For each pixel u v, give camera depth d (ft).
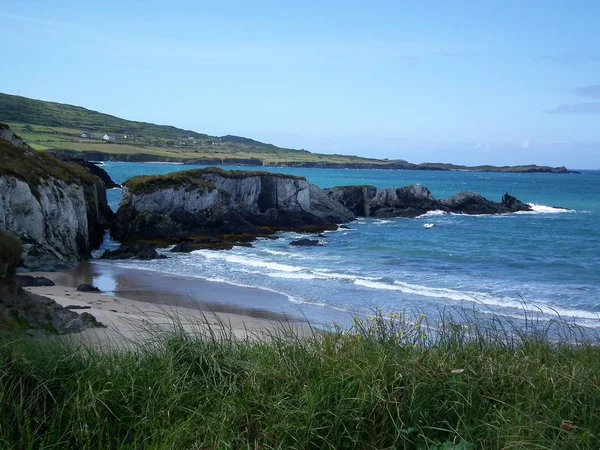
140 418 16.79
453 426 16.33
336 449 15.57
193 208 118.73
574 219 167.63
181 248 100.58
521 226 147.64
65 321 36.24
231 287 69.26
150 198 114.93
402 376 17.38
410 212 169.78
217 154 653.71
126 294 64.03
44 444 15.58
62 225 87.51
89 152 487.20
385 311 55.83
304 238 119.14
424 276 79.46
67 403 16.80
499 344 22.06
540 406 16.71
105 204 123.03
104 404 16.49
